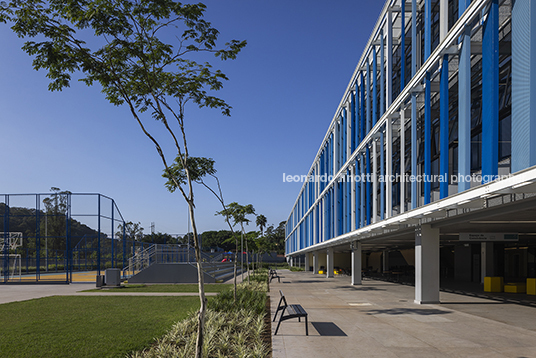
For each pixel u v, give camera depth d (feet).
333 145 99.19
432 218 46.96
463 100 34.40
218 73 24.75
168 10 20.77
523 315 42.14
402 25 52.90
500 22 38.70
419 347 27.58
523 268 89.45
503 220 45.96
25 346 28.12
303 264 272.72
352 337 30.78
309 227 143.43
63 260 136.26
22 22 19.04
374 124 64.28
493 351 26.48
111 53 20.99
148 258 109.91
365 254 205.46
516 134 26.32
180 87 24.32
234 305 41.81
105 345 28.12
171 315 41.57
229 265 152.15
